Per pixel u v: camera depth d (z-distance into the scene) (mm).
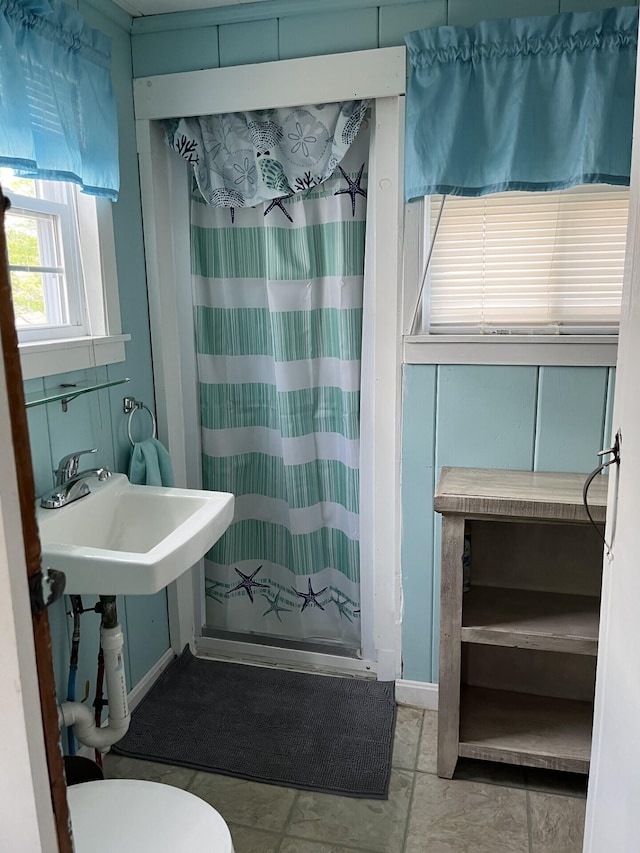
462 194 1814
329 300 2188
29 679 604
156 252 2135
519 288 1941
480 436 1995
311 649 2414
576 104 1712
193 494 1792
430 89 1785
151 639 2279
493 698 2068
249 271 2229
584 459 1938
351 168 2047
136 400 2115
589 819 1279
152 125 2074
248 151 2059
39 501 1620
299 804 1792
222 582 2475
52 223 1784
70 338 1805
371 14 1854
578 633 1738
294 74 1915
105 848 1140
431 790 1834
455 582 1747
